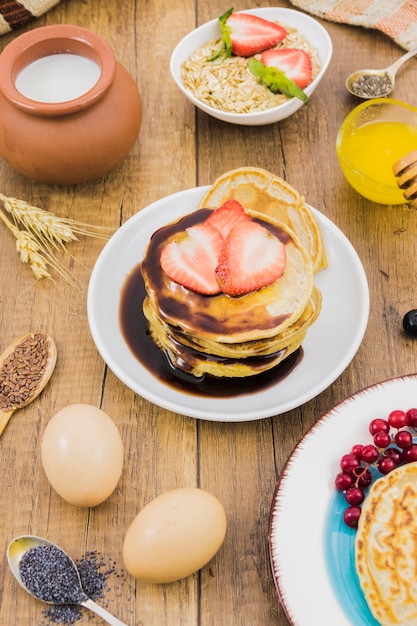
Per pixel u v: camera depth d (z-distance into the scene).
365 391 0.68
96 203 0.81
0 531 0.67
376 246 0.78
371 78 0.85
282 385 0.70
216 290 0.67
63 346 0.74
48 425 0.66
